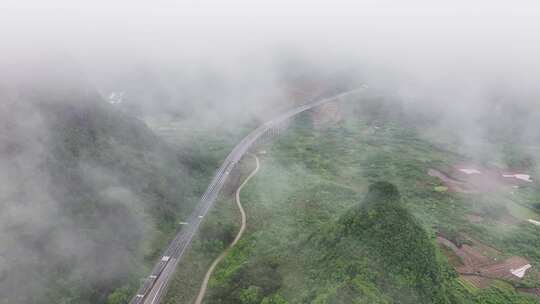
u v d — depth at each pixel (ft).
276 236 396.57
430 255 316.60
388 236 317.42
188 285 336.49
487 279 343.87
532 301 319.68
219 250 385.70
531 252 385.50
